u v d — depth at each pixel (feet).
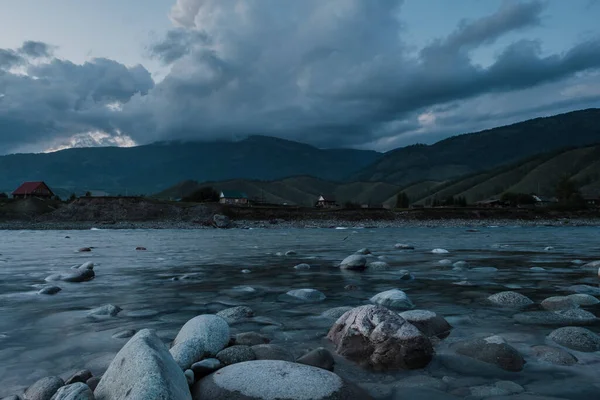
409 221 279.28
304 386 11.05
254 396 10.80
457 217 300.81
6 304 24.26
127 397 9.16
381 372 13.53
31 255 59.16
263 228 224.74
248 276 35.88
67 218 254.88
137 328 18.93
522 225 259.19
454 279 33.45
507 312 21.65
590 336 16.03
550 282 31.58
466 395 11.59
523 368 13.62
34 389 11.25
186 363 13.07
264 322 19.85
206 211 269.64
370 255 52.39
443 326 18.13
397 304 22.43
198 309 22.94
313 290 26.40
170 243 90.68
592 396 11.41
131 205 268.62
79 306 23.71
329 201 497.87
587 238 105.70
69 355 15.14
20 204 264.93
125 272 38.96
